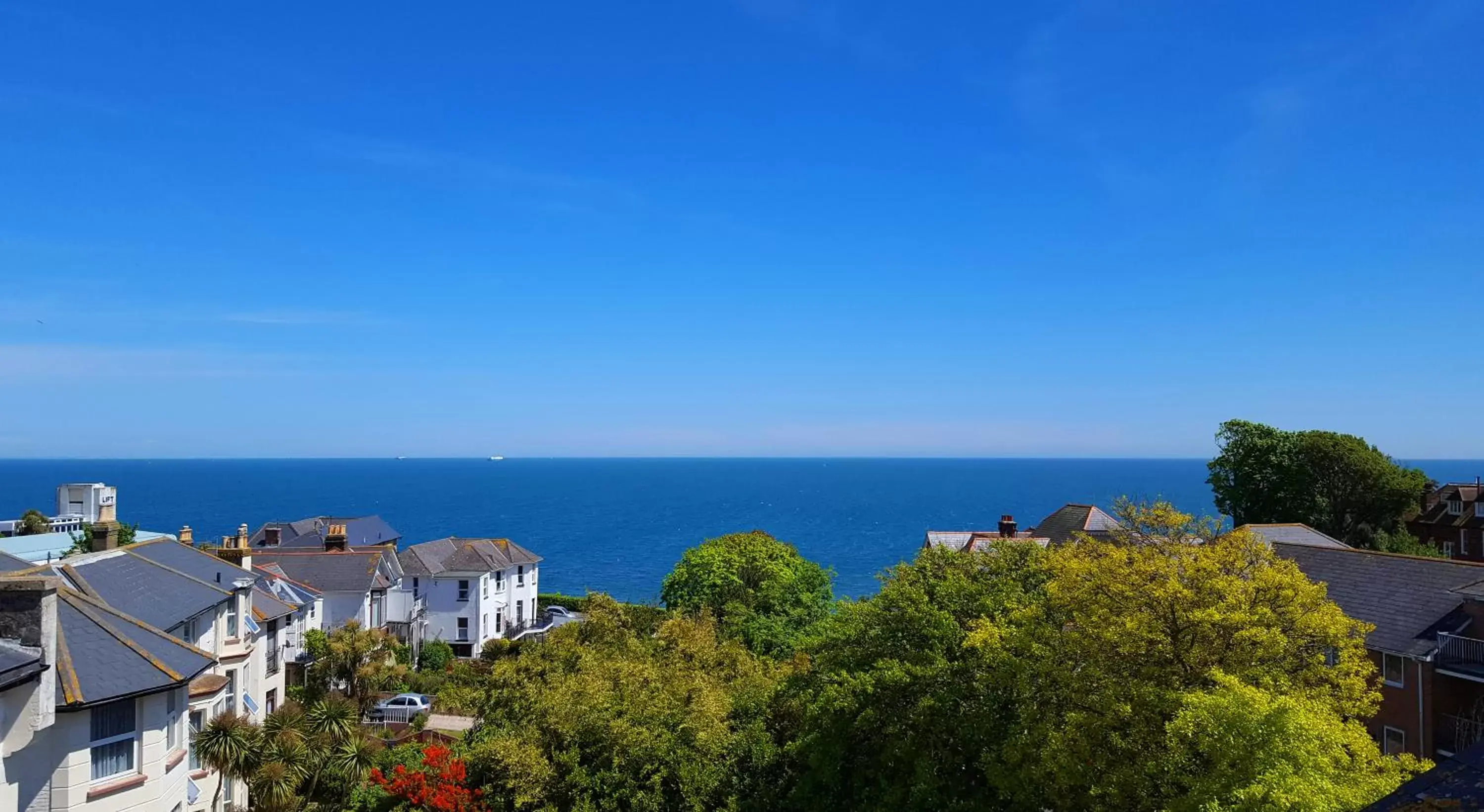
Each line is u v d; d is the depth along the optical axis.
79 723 19.75
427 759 28.00
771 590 62.94
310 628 59.19
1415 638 32.16
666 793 27.17
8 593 17.11
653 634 48.75
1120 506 30.16
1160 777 19.30
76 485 81.88
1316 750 16.95
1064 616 25.08
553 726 27.88
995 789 23.83
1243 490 74.50
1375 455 72.38
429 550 80.75
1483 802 9.58
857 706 25.02
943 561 30.36
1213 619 21.25
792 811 26.34
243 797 32.75
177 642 23.64
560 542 182.25
